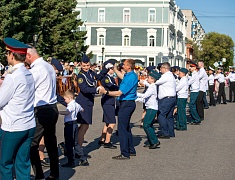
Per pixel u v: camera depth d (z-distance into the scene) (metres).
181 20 79.25
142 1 64.62
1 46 29.98
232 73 26.02
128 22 65.12
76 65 26.34
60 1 41.75
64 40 41.19
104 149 9.84
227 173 7.71
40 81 6.42
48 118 6.47
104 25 66.00
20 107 5.29
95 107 19.97
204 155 9.32
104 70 9.96
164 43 64.38
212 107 22.16
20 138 5.35
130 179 7.16
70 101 7.88
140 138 11.58
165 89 11.49
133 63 8.73
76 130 7.97
